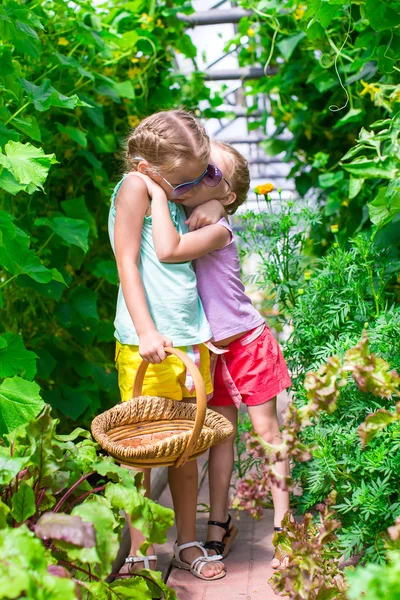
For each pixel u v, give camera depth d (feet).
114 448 5.13
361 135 7.15
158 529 4.64
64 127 8.59
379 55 7.16
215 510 6.99
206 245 6.25
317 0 7.18
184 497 6.60
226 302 6.68
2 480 4.15
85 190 10.24
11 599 3.53
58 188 9.91
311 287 7.53
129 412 5.89
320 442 6.41
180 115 6.20
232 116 16.28
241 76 14.07
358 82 9.74
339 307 7.03
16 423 5.53
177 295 6.12
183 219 6.51
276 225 7.99
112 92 9.57
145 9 11.43
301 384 7.14
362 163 7.09
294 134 12.69
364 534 6.06
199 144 6.06
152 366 6.13
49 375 8.90
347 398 6.62
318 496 6.65
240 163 6.93
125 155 6.77
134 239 6.06
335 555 5.64
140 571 4.95
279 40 12.59
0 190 7.29
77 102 6.54
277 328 8.16
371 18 6.78
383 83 8.12
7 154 5.62
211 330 6.66
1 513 4.05
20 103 6.70
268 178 23.66
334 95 11.03
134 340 6.14
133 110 10.94
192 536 6.68
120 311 6.38
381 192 6.87
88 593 4.46
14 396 5.59
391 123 6.93
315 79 10.97
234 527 7.16
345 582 4.51
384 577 3.13
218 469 7.02
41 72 8.64
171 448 5.14
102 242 10.50
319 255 11.45
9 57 6.49
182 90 13.06
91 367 9.25
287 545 5.00
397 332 6.51
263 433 6.87
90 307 8.99
